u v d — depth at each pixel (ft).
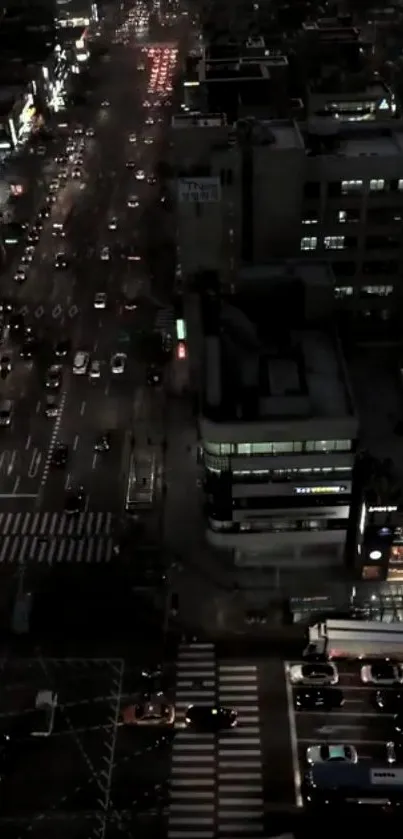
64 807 258.37
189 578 331.77
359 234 389.39
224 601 321.52
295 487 309.22
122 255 558.97
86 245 572.92
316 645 293.43
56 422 416.46
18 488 379.76
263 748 273.95
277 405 301.43
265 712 284.61
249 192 370.12
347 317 417.49
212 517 321.73
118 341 472.85
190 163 401.90
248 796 260.21
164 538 350.02
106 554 344.90
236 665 298.97
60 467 387.96
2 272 545.03
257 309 355.56
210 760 271.08
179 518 359.05
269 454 299.58
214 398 302.04
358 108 539.70
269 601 320.50
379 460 322.34
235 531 324.39
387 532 302.04
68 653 305.12
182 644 306.76
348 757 263.29
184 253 388.98
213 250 387.14
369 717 282.36
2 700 290.15
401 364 377.91
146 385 437.58
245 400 310.86
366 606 312.29
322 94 539.70
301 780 263.90
